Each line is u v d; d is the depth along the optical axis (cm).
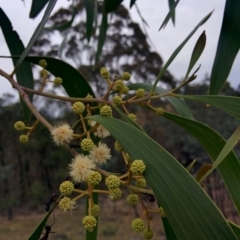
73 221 161
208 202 11
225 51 19
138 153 12
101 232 150
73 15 45
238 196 16
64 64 24
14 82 18
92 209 13
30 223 162
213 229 10
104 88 173
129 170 13
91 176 12
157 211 14
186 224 11
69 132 14
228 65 19
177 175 11
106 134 15
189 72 17
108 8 27
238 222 159
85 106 17
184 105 25
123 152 14
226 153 13
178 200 11
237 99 16
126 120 16
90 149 13
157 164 12
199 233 10
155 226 141
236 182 17
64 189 12
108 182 12
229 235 10
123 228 157
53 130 14
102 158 14
